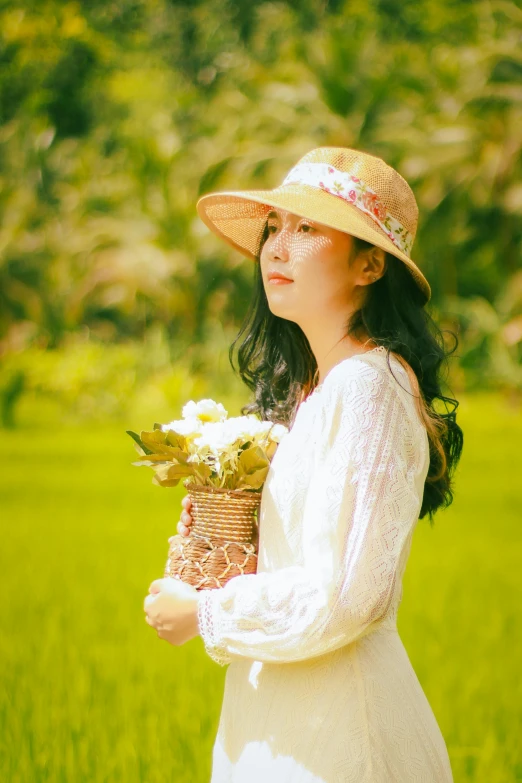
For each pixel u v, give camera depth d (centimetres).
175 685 736
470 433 2405
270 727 283
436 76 3450
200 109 4059
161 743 596
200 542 305
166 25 4500
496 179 3316
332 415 282
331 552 269
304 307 313
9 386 2842
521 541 1332
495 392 3173
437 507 322
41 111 4347
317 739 277
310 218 297
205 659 820
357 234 296
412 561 1217
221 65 4412
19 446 2403
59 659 821
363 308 313
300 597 268
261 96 3578
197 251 3466
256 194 310
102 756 586
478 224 3450
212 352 3238
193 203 3494
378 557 268
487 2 3738
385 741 278
